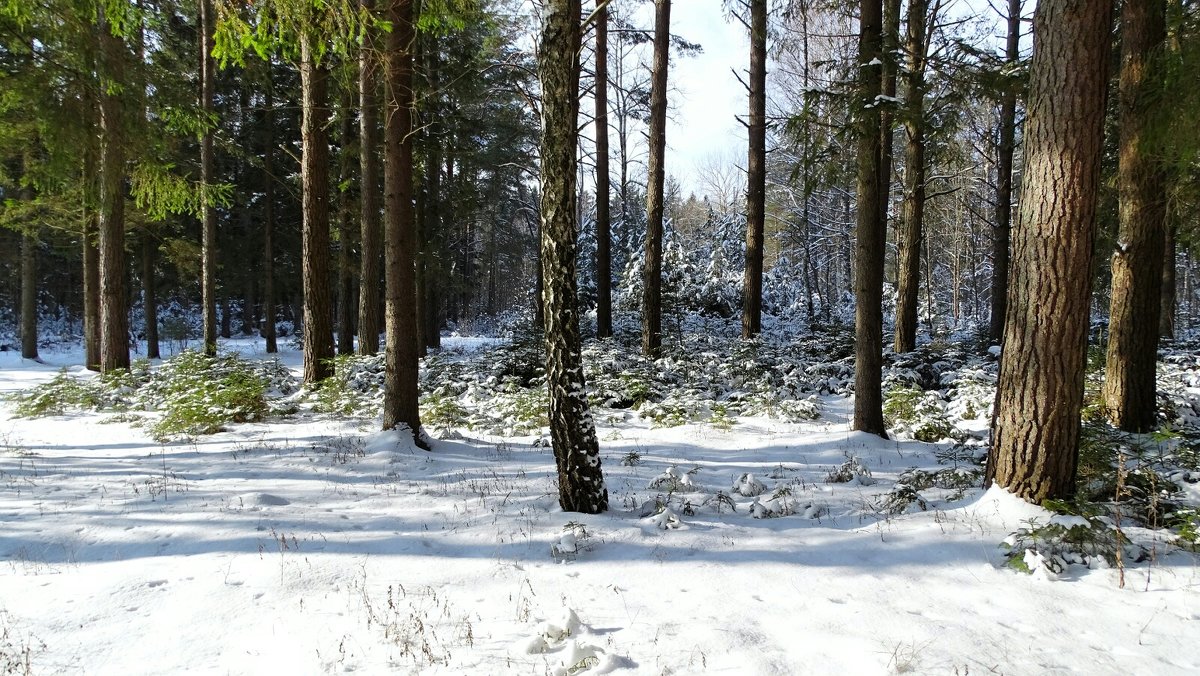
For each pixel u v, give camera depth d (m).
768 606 3.69
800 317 23.27
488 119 22.06
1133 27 8.10
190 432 9.10
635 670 3.00
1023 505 4.81
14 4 6.68
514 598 3.84
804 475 7.00
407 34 7.79
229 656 3.19
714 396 12.58
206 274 16.75
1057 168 4.70
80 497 5.84
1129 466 5.96
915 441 8.75
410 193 8.01
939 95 7.95
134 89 8.11
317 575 4.14
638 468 7.45
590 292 26.91
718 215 33.59
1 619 3.54
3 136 9.08
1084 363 4.82
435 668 3.06
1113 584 3.82
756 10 15.01
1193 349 14.72
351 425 9.67
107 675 3.01
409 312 8.13
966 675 2.95
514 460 7.73
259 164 18.66
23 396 12.13
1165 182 7.73
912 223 14.61
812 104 7.76
